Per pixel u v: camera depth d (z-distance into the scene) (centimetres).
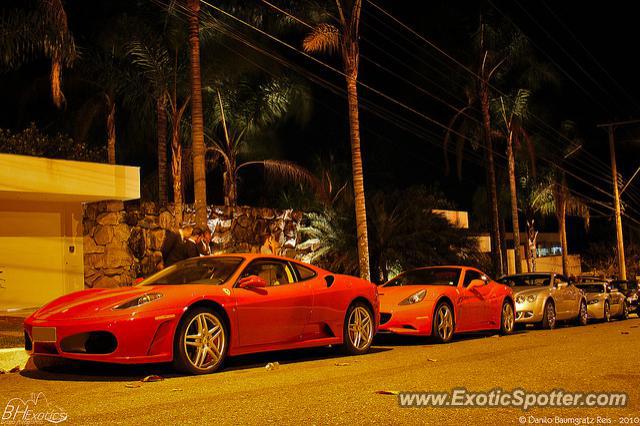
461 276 1359
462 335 1505
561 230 3628
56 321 781
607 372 823
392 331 1202
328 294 990
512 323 1481
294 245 2244
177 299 807
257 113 2381
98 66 2061
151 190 2428
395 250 2258
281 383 762
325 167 2877
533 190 3497
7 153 1384
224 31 2155
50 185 1432
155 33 2011
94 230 1705
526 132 3103
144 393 706
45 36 1457
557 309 1756
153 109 2158
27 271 1561
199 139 1556
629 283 2728
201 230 1216
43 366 899
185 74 2053
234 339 858
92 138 2228
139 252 1800
